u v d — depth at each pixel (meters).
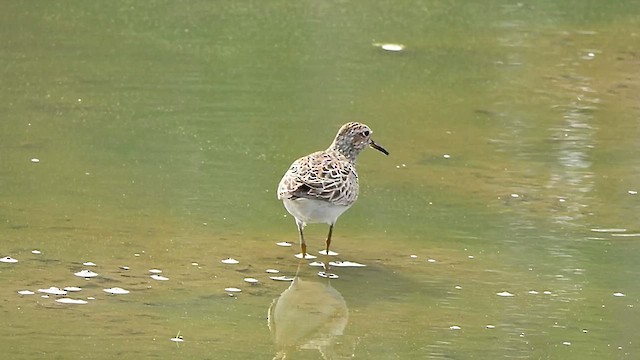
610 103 19.22
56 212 13.98
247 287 12.19
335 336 11.11
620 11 24.52
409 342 11.03
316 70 20.22
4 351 10.23
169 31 21.78
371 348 10.86
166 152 16.33
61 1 23.20
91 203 14.36
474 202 15.11
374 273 12.80
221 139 16.95
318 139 17.09
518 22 23.58
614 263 13.25
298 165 13.31
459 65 20.89
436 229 14.19
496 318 11.70
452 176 16.00
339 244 13.65
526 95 19.52
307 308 11.72
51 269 12.26
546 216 14.66
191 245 13.25
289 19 22.83
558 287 12.56
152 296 11.75
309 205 12.87
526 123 18.22
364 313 11.71
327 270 12.83
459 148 17.11
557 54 21.66
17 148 16.12
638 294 12.43
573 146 17.27
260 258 13.07
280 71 20.05
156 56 20.41
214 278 12.37
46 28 21.55
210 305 11.64
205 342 10.75
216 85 19.19
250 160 16.17
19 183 14.88
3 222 13.57
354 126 14.70
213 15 22.81
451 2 24.67
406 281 12.60
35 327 10.80
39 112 17.62
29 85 18.72
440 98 19.23
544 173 16.19
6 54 20.05
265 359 10.49
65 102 18.08
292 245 13.54
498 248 13.65
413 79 20.05
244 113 18.08
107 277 12.16
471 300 12.15
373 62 20.80
